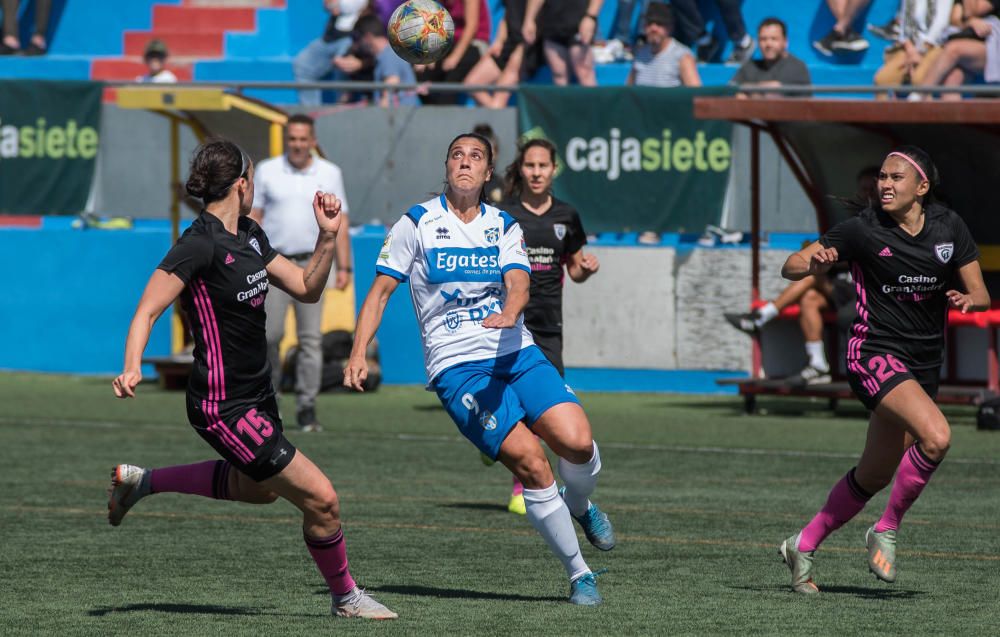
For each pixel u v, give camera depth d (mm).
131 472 19125
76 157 54562
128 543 24531
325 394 50844
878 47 62469
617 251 51312
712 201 49812
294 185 40219
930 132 43969
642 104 49844
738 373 50469
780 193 49625
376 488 31266
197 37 67188
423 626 18109
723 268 50219
